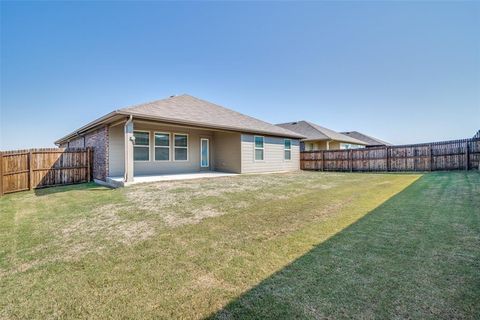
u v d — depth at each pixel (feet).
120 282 8.36
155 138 38.96
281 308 6.66
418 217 14.53
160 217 16.12
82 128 38.55
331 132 76.74
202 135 45.65
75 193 26.40
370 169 50.75
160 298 7.38
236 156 43.39
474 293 6.91
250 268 9.03
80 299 7.48
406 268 8.49
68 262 10.02
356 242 11.02
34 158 32.55
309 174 44.80
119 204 19.80
